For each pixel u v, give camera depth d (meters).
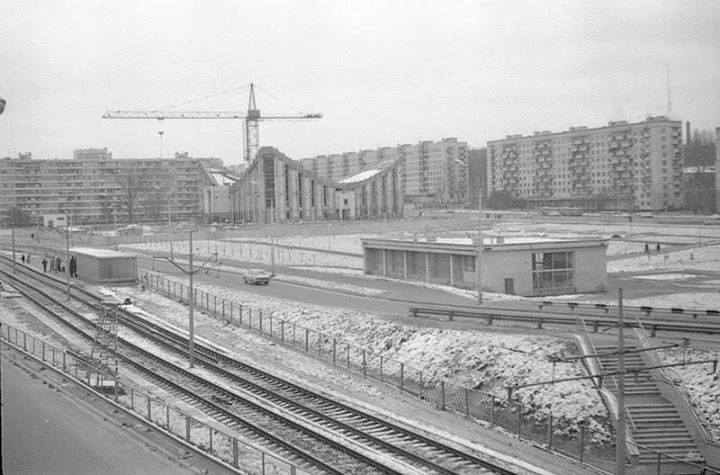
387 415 35.25
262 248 121.50
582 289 69.00
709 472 29.95
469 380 39.88
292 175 172.25
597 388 30.30
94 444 28.23
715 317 46.00
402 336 47.81
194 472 25.91
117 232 145.88
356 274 83.75
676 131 182.38
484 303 57.19
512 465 28.98
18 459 26.16
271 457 26.64
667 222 142.12
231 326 58.72
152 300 70.56
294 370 45.31
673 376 36.38
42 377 37.88
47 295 70.38
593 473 29.28
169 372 43.34
